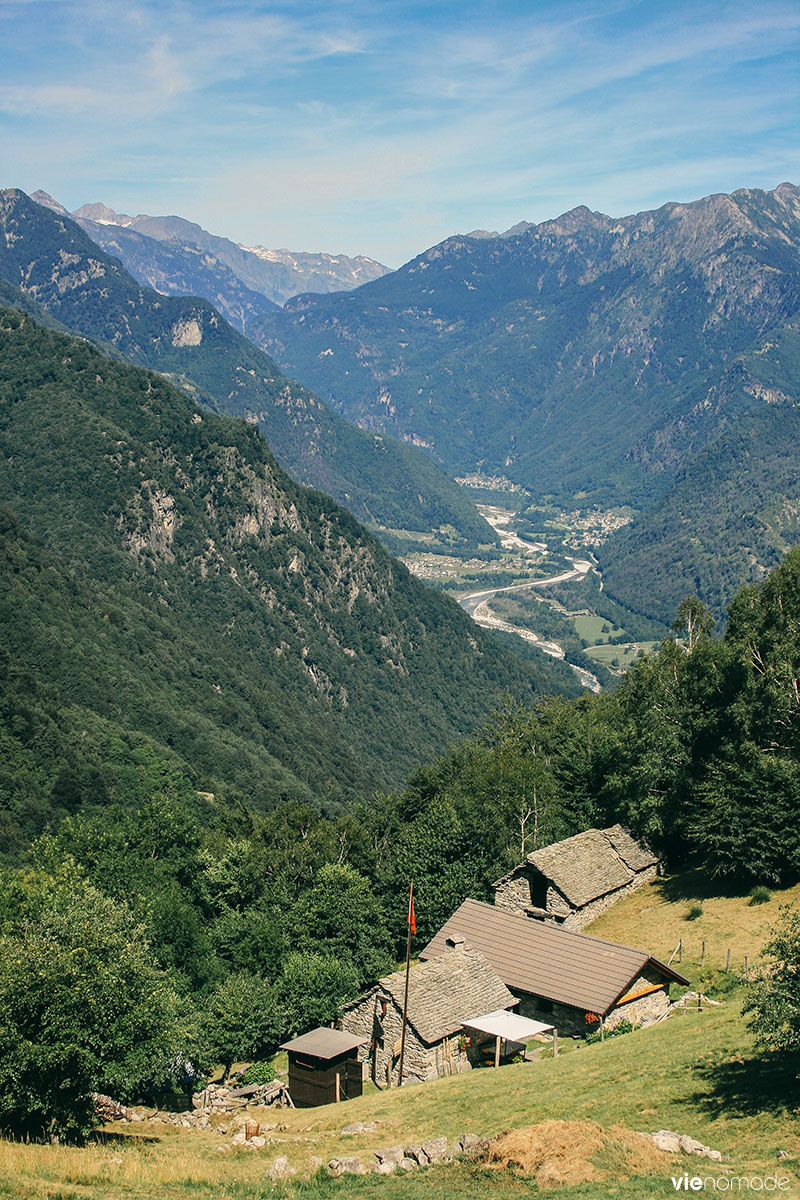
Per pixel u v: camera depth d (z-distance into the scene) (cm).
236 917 7175
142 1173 3372
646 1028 4988
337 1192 3209
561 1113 3875
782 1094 3578
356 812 11006
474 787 9675
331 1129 4269
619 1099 3872
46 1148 3616
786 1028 3453
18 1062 3672
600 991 5338
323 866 7869
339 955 6812
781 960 3675
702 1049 4275
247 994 5897
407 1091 4716
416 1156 3541
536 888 7362
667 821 8012
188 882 8106
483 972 5591
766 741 7612
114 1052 4088
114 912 4591
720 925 6556
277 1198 3172
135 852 7825
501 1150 3372
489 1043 5375
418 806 10269
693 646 9344
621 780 8581
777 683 7750
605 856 7675
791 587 9156
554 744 10925
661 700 9025
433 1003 5262
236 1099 5209
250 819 11244
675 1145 3300
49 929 4125
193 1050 5438
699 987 5728
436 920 7394
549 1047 5262
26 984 3753
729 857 7075
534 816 8712
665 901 7262
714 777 7494
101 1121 4450
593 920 7244
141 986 4247
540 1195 3014
